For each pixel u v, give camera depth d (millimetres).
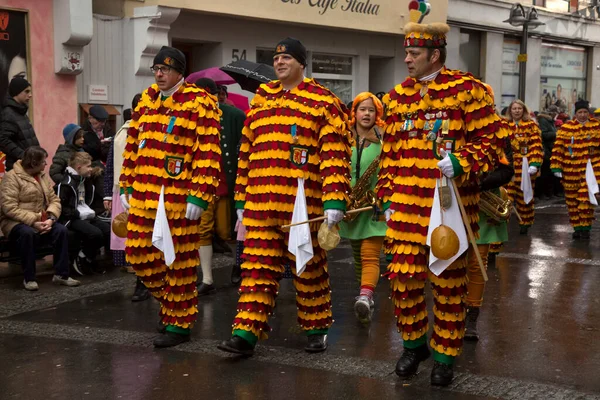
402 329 5160
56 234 8266
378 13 16828
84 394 4988
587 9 26703
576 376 5305
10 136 9227
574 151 12023
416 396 4879
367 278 6641
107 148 9703
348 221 6668
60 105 11430
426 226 4953
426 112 4957
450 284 5000
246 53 14758
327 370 5406
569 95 26688
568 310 7258
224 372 5375
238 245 8188
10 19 10742
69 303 7559
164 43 12469
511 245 11367
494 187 6012
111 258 9820
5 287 8227
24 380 5277
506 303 7531
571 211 12102
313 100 5613
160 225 5820
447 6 18906
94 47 12031
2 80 10688
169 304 6000
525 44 20422
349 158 5699
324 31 16531
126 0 12352
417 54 4941
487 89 5133
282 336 6324
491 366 5523
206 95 5910
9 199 8109
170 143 5848
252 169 5738
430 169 4945
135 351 5898
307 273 5770
